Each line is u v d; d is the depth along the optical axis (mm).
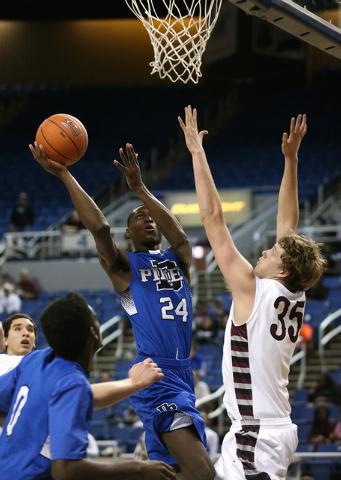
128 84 21328
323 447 6262
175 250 3434
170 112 21750
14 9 18375
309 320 10297
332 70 21625
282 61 18297
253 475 2365
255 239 13883
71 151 3094
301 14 3336
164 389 2998
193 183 17547
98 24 21281
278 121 20406
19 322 3668
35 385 2158
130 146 3430
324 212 14445
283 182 3244
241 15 17750
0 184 18344
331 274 11758
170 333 3109
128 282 3188
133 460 2139
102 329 10664
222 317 10406
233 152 19219
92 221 2998
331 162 17562
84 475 1966
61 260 13414
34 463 2064
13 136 21016
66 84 21219
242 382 2512
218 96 21859
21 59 21281
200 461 2789
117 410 8820
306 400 8312
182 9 10039
